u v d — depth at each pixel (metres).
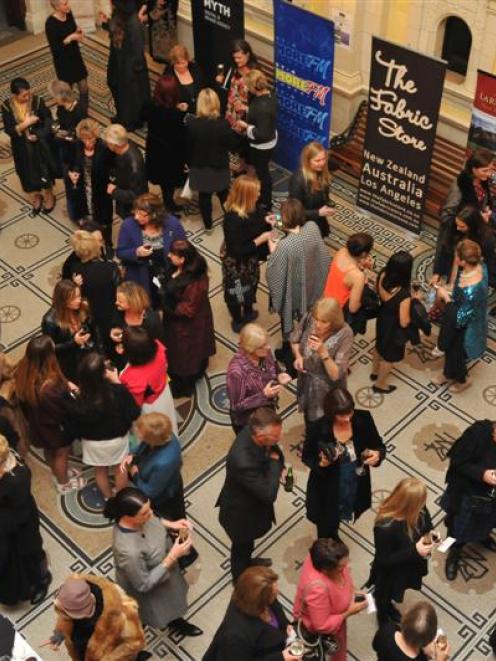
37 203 10.27
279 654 4.91
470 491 6.23
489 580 6.70
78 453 7.65
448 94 9.74
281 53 9.91
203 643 6.36
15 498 5.86
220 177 9.34
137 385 6.67
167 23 12.01
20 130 9.49
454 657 6.27
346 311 7.61
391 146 9.29
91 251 7.52
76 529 7.12
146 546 5.43
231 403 6.69
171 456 5.94
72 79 11.40
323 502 6.25
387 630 5.13
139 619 5.52
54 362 6.56
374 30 9.86
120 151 8.65
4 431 6.56
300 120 10.29
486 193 8.30
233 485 5.96
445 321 7.71
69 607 4.87
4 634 4.70
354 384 8.20
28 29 13.27
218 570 6.81
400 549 5.68
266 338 6.46
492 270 8.37
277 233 9.79
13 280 9.40
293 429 7.80
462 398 8.08
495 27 8.88
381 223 9.97
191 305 7.44
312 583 5.16
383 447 6.09
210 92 8.95
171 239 8.08
